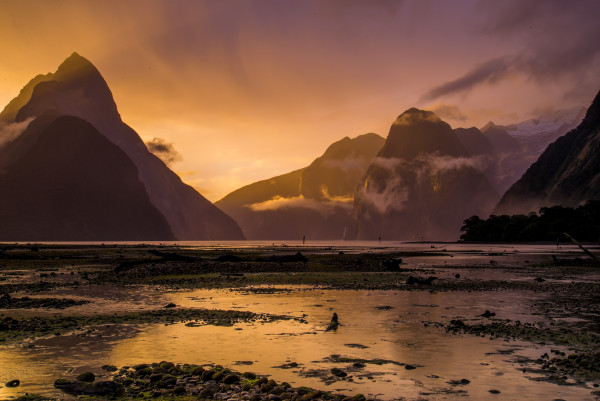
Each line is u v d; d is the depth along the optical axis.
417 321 16.67
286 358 11.38
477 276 38.38
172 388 8.92
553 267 50.16
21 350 12.06
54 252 91.44
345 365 10.74
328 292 26.70
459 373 10.11
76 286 30.36
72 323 16.02
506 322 16.50
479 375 9.94
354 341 13.29
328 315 18.02
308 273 42.22
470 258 73.19
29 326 15.43
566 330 14.86
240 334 14.27
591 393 8.75
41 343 12.92
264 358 11.38
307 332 14.59
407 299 23.27
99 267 50.22
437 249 132.38
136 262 45.72
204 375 9.52
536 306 20.61
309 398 8.08
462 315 18.08
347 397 8.26
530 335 14.14
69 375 9.80
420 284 31.06
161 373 9.77
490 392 8.81
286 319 17.05
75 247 137.00
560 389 8.99
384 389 8.99
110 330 14.85
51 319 16.84
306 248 144.88
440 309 19.73
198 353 11.84
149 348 12.37
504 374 10.02
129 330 14.86
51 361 10.97
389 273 42.03
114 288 29.16
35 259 65.75
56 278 36.66
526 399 8.41
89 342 13.07
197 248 135.50
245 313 18.42
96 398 8.37
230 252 98.94
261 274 41.12
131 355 11.62
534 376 9.88
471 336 14.02
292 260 57.53
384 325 15.88
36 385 9.11
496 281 33.50
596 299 23.11
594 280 34.34
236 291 27.42
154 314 18.08
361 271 44.81
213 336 13.95
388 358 11.41
